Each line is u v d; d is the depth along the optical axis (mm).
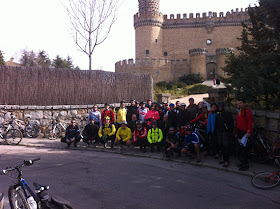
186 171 6488
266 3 6875
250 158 7230
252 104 8555
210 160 7469
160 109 10070
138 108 10312
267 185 5199
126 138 8797
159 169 6656
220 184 5453
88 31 15242
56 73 11984
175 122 8719
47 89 11781
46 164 6863
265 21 7234
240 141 6508
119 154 8594
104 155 8344
